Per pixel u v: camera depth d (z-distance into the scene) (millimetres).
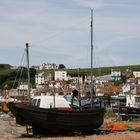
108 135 37781
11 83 181250
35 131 40094
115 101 94500
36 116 38469
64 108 40406
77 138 35906
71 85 145000
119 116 61844
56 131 39125
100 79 195500
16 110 39094
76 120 39094
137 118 63688
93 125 40156
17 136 38656
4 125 50531
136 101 83375
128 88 130750
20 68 105125
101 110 40719
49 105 41906
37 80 196875
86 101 59562
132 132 40250
